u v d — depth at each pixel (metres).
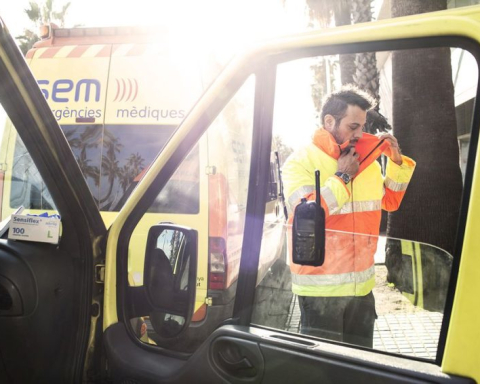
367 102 2.12
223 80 1.88
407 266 1.84
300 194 2.10
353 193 2.12
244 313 1.86
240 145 3.82
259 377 1.72
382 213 2.10
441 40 1.57
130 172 4.70
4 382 2.01
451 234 1.83
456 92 1.78
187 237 1.92
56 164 1.99
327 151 2.12
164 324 2.03
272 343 1.72
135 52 4.75
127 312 2.08
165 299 1.98
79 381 2.04
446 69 2.02
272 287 1.94
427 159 2.02
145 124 4.69
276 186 2.05
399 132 2.12
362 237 2.00
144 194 2.06
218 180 4.13
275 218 2.04
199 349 1.85
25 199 3.05
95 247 2.10
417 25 1.58
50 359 2.01
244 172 3.75
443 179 1.96
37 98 1.91
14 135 3.26
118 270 2.09
